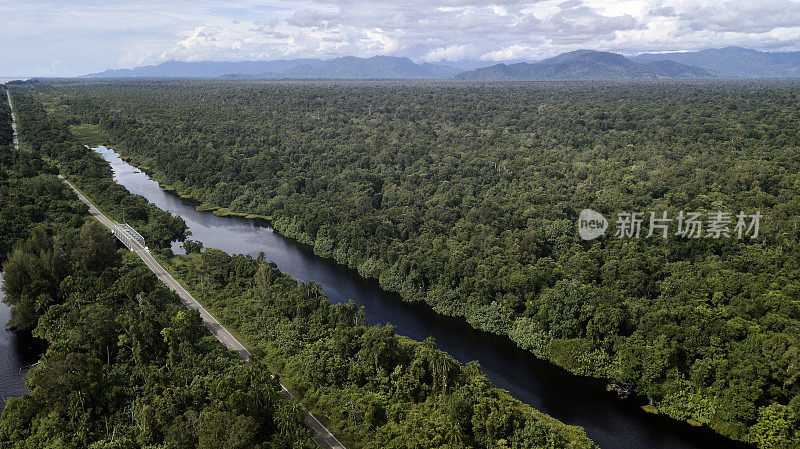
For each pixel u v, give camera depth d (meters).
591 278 133.38
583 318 115.56
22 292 126.44
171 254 166.12
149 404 89.06
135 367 100.31
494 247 150.75
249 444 76.69
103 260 142.62
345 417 93.62
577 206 179.38
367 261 165.00
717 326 103.12
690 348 101.94
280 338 114.00
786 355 92.00
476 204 193.12
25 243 145.38
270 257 180.38
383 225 176.62
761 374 92.69
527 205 183.75
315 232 192.00
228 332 121.12
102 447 81.56
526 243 151.62
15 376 108.25
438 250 157.00
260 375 93.00
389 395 97.25
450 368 98.69
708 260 135.88
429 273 146.25
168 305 123.12
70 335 104.31
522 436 85.81
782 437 87.75
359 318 119.44
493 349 123.50
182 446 79.69
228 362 101.69
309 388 100.88
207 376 93.56
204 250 175.25
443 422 85.75
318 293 129.00
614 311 111.88
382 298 150.25
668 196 173.12
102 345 103.88
